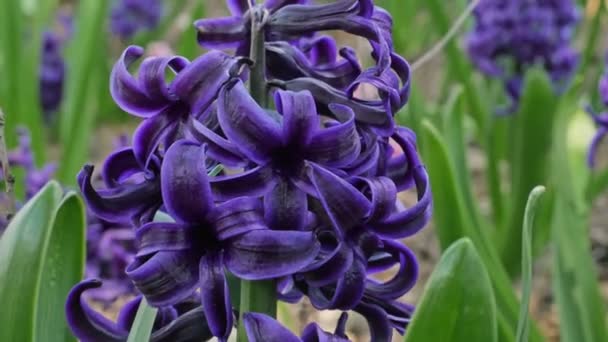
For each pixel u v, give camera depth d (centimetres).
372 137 29
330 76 31
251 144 27
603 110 85
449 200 50
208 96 28
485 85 95
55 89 118
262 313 30
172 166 28
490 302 30
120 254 52
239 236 28
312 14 30
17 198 79
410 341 30
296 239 27
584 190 70
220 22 31
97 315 31
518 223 77
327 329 54
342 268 28
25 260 35
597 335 53
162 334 30
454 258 30
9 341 35
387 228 29
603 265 86
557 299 55
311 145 28
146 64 29
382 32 31
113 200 29
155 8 139
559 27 86
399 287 31
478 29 87
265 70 30
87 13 92
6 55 89
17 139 89
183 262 28
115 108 129
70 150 91
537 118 75
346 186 28
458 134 62
